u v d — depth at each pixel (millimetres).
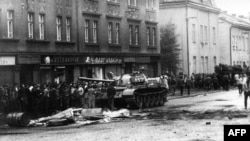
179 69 61750
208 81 55875
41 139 18578
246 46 88438
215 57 75938
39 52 36531
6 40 33531
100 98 33469
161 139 17828
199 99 41656
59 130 21750
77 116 26453
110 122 24812
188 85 48406
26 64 35562
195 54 68062
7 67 33875
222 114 27297
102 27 45469
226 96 45062
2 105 29172
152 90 36562
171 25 63031
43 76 37406
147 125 22672
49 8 38219
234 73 65375
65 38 40156
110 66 46781
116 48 47781
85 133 20188
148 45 54531
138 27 52406
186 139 17672
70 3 40875
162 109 32844
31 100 29438
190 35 66375
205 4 71688
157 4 57000
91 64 43312
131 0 51312
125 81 35688
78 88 31797
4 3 33500
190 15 66562
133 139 18000
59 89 31203
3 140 18562
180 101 40094
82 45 42312
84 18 42656
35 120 25422
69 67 40656
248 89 30875
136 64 51344
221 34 80188
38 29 36938
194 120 24375
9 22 34312
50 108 29953
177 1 65812
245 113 27719
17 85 31719
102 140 17906
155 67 56281
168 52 59969
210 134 18969
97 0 44719
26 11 35562
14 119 23875
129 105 35062
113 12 47406
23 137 19391
